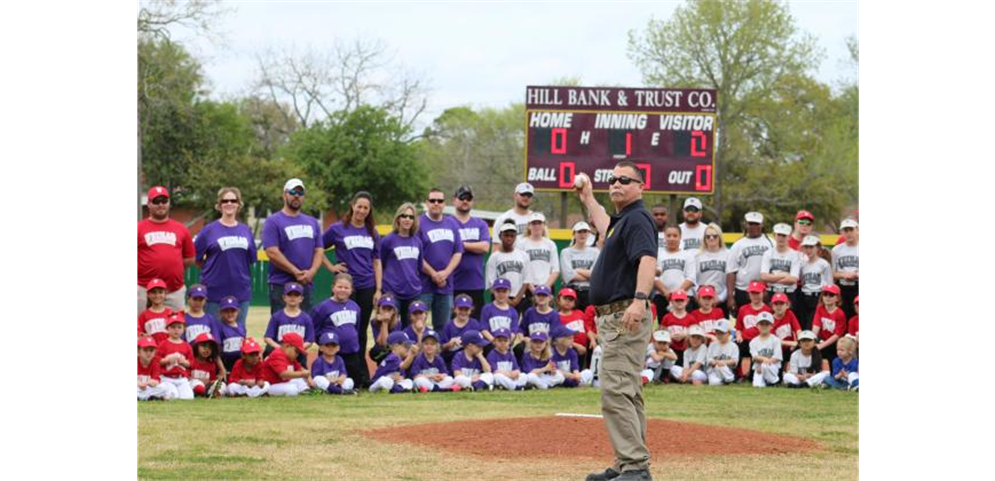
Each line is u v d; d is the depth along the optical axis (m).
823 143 49.28
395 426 9.02
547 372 13.13
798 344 13.32
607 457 7.52
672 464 7.40
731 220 50.47
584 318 13.81
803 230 14.59
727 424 9.68
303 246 12.44
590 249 14.26
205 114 47.41
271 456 7.52
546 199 51.28
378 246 13.05
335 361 12.20
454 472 7.00
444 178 57.16
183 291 12.03
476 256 13.77
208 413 9.91
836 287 13.48
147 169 45.66
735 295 14.45
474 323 13.14
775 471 7.25
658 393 12.45
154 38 42.09
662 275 14.21
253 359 11.64
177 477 6.72
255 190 45.38
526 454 7.61
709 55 48.50
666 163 25.31
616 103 25.22
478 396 11.95
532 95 25.14
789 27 48.41
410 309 12.78
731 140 49.00
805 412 10.63
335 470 7.04
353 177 48.62
